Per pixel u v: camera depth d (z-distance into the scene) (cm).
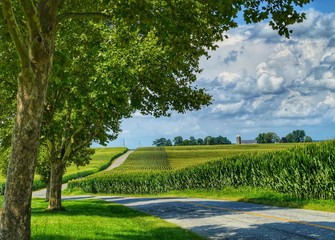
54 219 1838
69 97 2250
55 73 1322
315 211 1936
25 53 870
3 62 1853
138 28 1276
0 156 4653
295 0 1020
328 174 2264
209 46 1268
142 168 10631
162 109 2555
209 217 1903
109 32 2058
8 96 2419
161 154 16088
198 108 2691
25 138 888
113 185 6412
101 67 2067
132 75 2086
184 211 2283
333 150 2323
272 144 19012
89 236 1280
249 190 3353
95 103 2062
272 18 1051
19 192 882
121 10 1138
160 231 1446
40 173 5053
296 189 2530
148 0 1170
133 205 3112
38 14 933
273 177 2952
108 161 15150
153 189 5766
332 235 1197
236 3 1038
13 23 846
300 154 2586
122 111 2270
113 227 1529
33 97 894
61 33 1978
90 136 2759
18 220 877
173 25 1166
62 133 2794
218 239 1263
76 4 1498
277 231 1341
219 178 3988
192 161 12394
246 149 16288
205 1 1062
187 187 4872
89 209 2662
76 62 2178
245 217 1808
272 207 2242
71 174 11338
